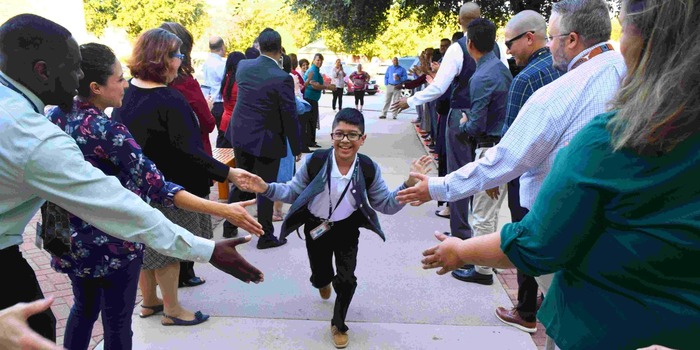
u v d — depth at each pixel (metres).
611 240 1.16
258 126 4.45
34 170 1.53
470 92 3.92
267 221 4.59
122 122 2.91
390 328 3.33
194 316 3.35
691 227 1.04
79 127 2.13
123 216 1.65
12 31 1.61
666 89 1.01
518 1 8.27
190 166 2.96
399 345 3.14
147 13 31.56
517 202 3.17
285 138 4.62
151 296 3.41
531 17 3.11
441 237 1.65
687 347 1.11
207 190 3.37
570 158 1.21
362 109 16.00
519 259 1.35
